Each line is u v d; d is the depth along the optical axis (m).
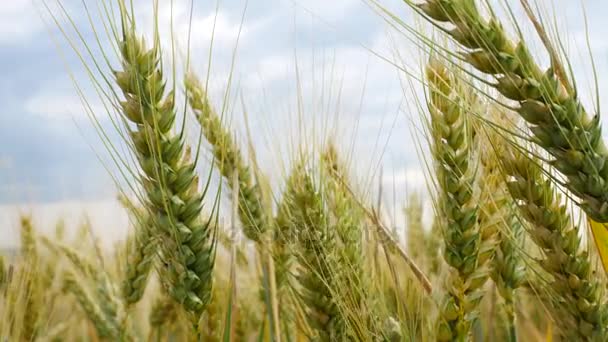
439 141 0.36
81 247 0.56
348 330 0.38
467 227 0.36
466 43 0.32
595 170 0.32
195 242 0.36
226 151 0.43
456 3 0.32
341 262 0.38
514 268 0.39
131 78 0.35
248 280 0.47
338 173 0.42
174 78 0.36
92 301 0.50
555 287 0.35
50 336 0.52
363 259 0.39
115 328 0.49
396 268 0.41
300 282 0.39
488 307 0.45
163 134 0.36
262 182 0.44
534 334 0.46
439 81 0.37
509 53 0.32
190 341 0.36
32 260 0.49
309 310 0.39
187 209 0.36
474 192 0.36
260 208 0.43
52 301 0.53
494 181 0.38
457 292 0.36
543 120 0.32
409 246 0.48
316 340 0.39
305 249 0.39
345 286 0.37
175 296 0.36
